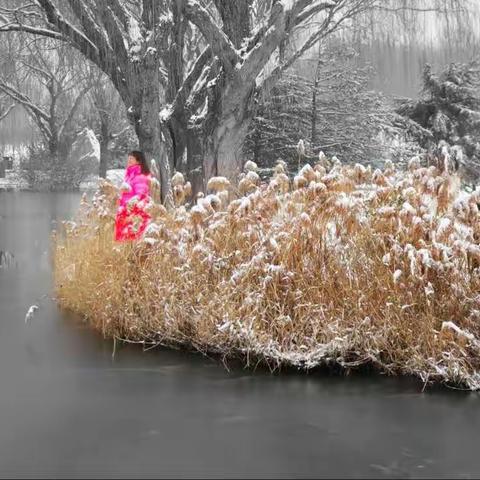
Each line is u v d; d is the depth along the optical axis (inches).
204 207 339.6
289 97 1169.4
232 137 677.3
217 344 305.4
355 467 193.8
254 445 208.2
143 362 295.9
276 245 305.7
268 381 272.1
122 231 389.7
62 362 293.6
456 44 703.1
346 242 301.3
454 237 285.7
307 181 328.2
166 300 324.8
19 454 200.1
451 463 197.2
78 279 391.9
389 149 1294.3
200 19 633.6
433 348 272.2
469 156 1346.0
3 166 2652.6
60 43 714.8
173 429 220.1
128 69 644.7
